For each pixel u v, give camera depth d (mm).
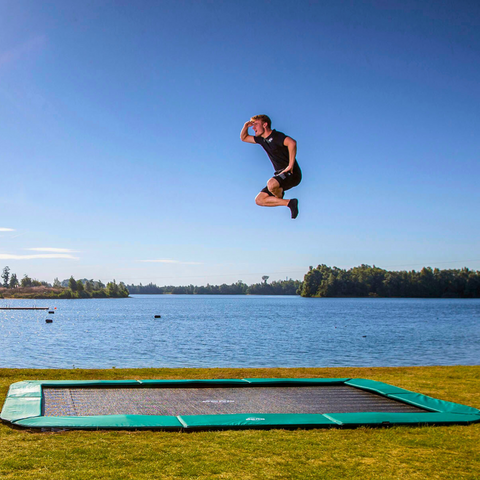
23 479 4723
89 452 5551
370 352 29484
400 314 84312
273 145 4926
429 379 11484
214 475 4992
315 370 12766
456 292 183500
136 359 26000
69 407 7574
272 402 8273
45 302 179000
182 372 12047
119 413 7270
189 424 6605
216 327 54500
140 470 5066
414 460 5617
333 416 7238
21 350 30984
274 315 83250
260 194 5156
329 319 70375
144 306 139250
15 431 6301
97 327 55000
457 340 38062
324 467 5324
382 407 8062
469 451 5969
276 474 5074
